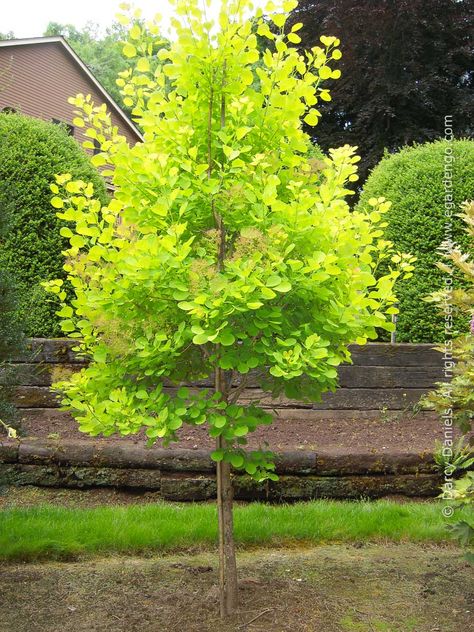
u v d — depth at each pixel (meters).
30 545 3.94
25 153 6.44
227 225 3.29
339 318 3.00
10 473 5.12
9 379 3.79
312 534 4.38
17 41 17.00
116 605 3.32
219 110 3.21
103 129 3.28
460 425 3.65
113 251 3.06
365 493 5.18
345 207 3.24
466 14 16.69
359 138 17.02
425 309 6.79
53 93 18.42
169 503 5.00
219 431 3.02
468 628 3.12
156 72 3.24
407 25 16.14
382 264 7.05
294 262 2.85
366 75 16.67
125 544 4.08
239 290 2.76
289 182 3.15
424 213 6.91
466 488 3.26
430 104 16.67
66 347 6.06
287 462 5.13
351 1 16.28
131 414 3.05
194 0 2.96
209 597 3.41
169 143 3.14
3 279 3.80
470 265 3.44
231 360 3.03
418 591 3.55
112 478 5.11
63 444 5.15
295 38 3.11
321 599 3.42
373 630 3.09
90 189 3.22
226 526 3.27
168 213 3.08
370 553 4.18
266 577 3.71
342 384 6.42
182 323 2.96
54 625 3.10
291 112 3.10
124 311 3.12
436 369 6.47
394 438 5.80
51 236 6.41
